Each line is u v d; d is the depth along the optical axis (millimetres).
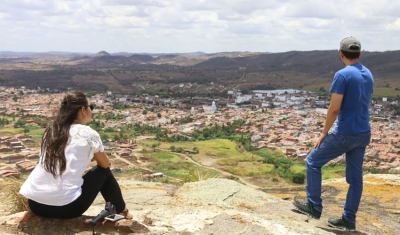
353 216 4922
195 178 8758
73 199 3629
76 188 3648
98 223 3953
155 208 5199
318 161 4898
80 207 3715
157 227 4211
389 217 5648
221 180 6621
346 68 4637
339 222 4969
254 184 36156
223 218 4578
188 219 4551
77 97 3803
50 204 3623
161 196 6043
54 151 3596
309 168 4957
